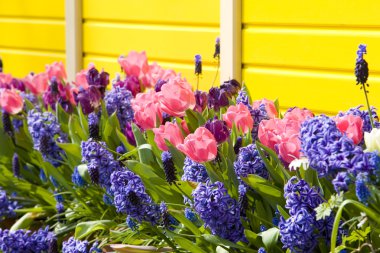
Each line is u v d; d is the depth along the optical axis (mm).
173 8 5707
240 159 3033
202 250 3047
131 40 6020
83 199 3914
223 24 5301
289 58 5059
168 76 4324
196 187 3000
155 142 3455
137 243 3391
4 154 4484
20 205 4285
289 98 5090
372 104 4699
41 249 3754
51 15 6746
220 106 3537
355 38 4746
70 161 3938
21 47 7051
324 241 2705
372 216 2479
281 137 2826
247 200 2934
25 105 4766
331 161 2465
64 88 4477
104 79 4219
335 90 4867
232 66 5277
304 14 4957
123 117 3994
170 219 3309
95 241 3742
